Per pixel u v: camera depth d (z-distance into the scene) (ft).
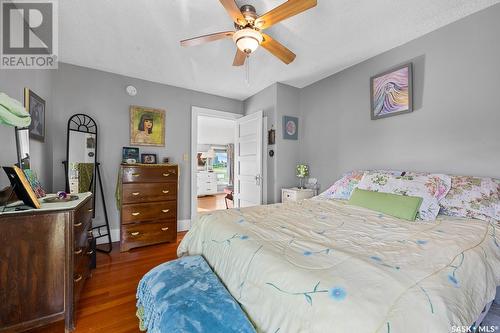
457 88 6.26
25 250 4.23
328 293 2.37
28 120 4.59
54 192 8.43
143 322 4.01
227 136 26.78
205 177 25.49
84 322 4.76
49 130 8.07
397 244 3.64
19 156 4.98
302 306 2.44
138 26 6.44
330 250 3.35
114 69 9.36
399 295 2.27
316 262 3.02
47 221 4.41
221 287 3.74
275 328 2.68
